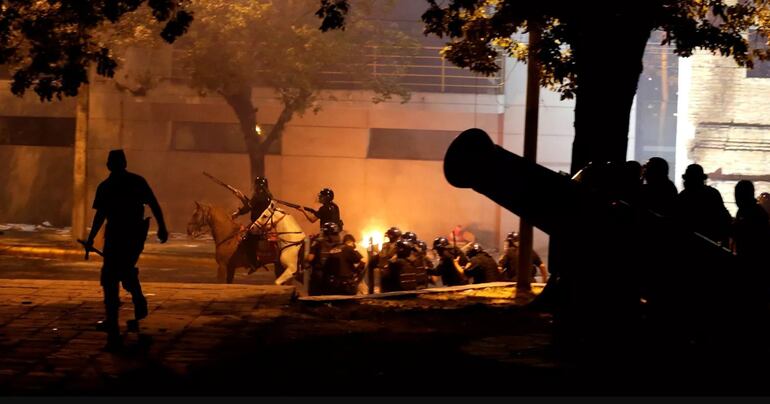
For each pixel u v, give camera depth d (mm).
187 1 13609
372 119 34781
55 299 12367
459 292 14859
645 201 10727
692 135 30156
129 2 12656
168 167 35188
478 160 8398
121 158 9867
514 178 8422
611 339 8836
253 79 31312
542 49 12672
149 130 35219
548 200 8422
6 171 36125
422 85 34625
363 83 32875
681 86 30859
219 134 35250
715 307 8562
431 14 13289
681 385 8141
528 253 14898
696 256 8398
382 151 35188
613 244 8445
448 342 10211
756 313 8562
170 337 10141
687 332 8766
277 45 28562
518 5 12258
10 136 36219
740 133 30031
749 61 15461
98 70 13102
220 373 8516
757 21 15930
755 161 30016
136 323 10227
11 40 14188
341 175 34844
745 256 9016
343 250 16078
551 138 33906
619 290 8688
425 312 12523
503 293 14812
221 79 28641
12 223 36062
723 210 11117
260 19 28188
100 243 26766
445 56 15984
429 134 35125
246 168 35062
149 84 31500
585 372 8602
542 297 12672
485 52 15836
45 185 35969
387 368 8859
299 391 7898
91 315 11297
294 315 11906
